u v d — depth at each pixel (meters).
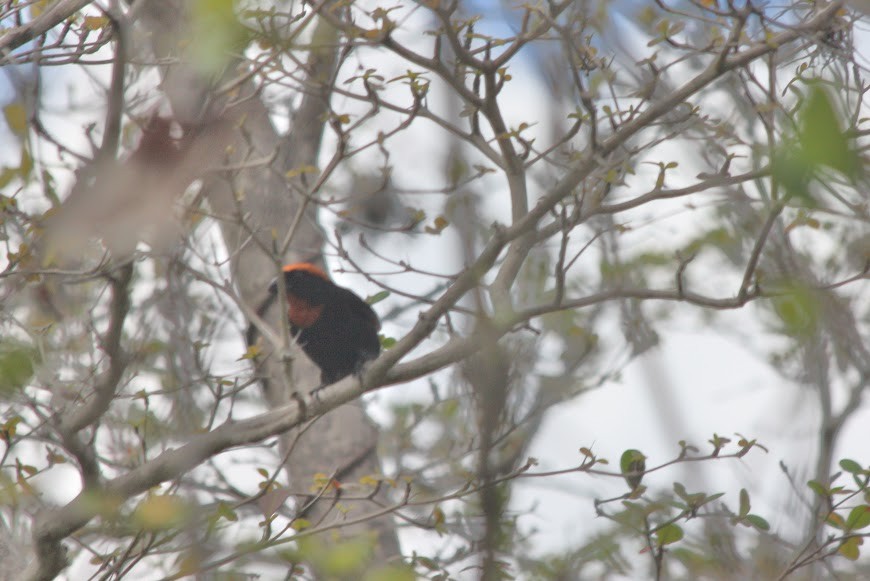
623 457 9.51
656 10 10.50
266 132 13.70
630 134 9.82
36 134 9.35
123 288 9.22
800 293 7.23
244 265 14.14
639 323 12.74
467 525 11.09
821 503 9.45
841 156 4.10
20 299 11.26
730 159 9.91
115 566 9.17
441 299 10.01
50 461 9.80
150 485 9.98
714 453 9.47
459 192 10.49
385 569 9.18
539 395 11.29
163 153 4.95
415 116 10.30
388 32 9.66
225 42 6.85
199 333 12.91
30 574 9.72
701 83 9.63
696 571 9.63
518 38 9.84
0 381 8.88
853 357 10.83
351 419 14.95
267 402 14.76
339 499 10.27
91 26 10.88
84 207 4.86
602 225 13.81
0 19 11.22
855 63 8.97
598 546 10.16
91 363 10.50
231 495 12.78
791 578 9.34
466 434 12.93
